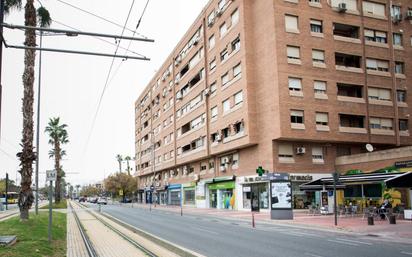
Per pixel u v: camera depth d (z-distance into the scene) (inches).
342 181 1118.4
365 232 724.0
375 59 1638.8
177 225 965.2
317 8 1550.2
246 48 1603.1
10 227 678.5
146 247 547.5
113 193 4338.1
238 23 1668.3
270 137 1469.0
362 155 1397.6
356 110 1557.6
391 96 1641.2
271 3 1488.7
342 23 1590.8
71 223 1037.2
